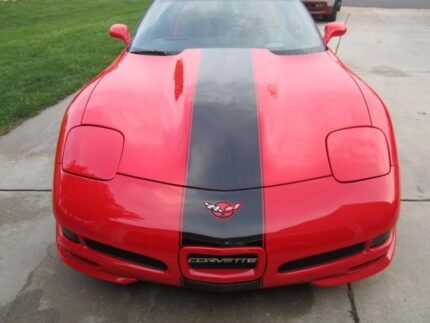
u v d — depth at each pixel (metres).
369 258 1.94
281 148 1.96
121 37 3.35
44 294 2.20
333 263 1.89
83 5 13.96
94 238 1.87
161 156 1.94
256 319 2.04
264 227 1.74
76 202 1.89
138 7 12.84
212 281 1.82
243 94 2.25
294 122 2.08
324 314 2.07
